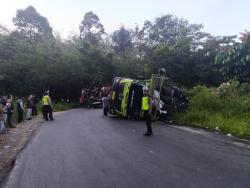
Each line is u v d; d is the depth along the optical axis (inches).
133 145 477.1
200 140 511.8
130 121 798.5
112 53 2001.7
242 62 716.0
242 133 546.6
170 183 300.2
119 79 900.6
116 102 886.4
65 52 1723.7
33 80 1480.1
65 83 1670.8
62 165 377.4
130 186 296.4
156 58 1552.7
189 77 1503.4
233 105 719.1
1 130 638.5
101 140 526.0
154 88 791.1
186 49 1537.9
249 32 740.7
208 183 297.7
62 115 1023.6
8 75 1430.9
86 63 1846.7
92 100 1515.7
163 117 789.2
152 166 360.2
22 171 358.0
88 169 357.1
